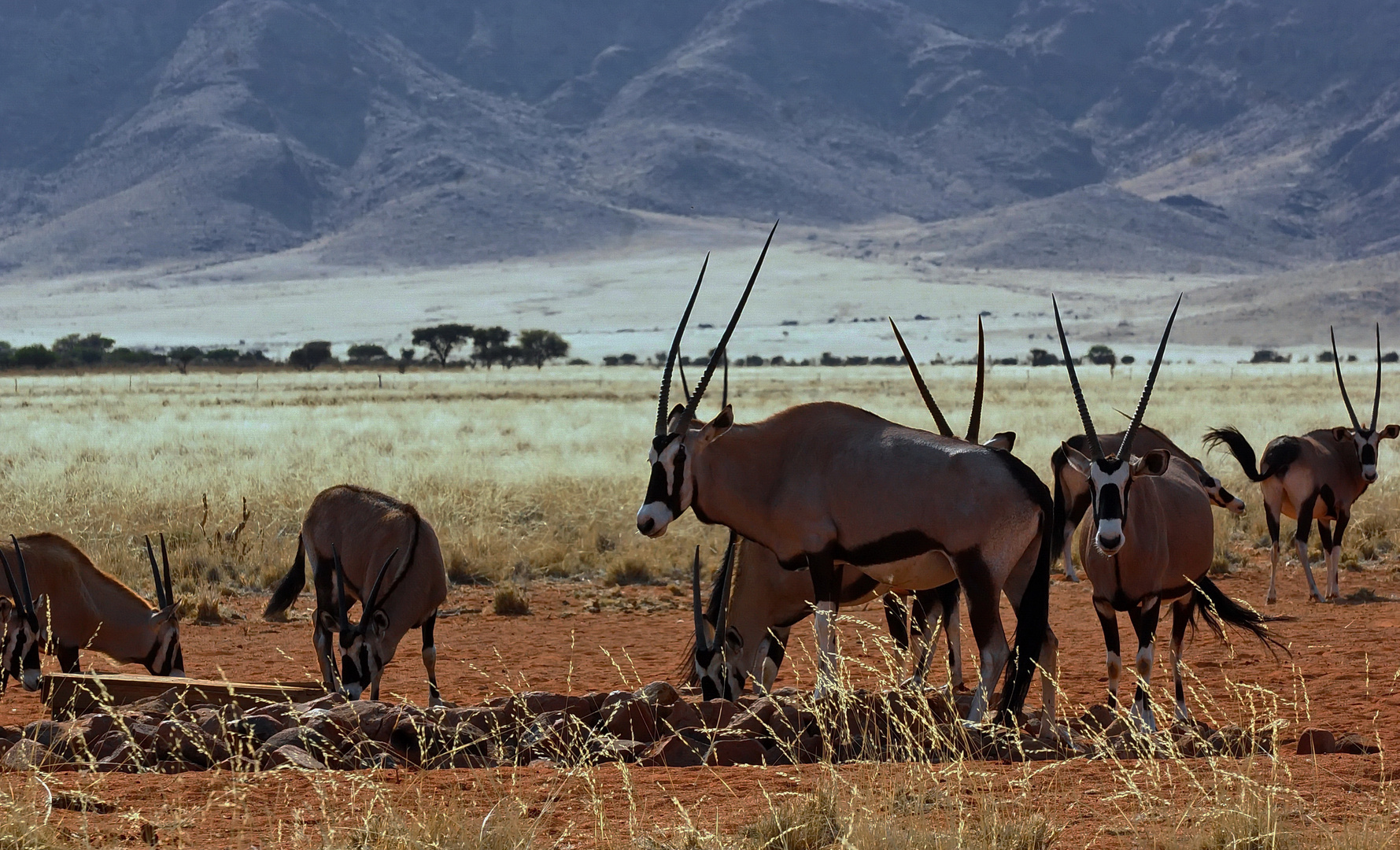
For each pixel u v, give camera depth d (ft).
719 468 115.03
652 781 87.04
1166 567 116.78
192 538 231.91
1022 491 104.37
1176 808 79.25
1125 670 141.28
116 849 71.51
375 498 147.84
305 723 98.73
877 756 90.43
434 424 479.41
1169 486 120.67
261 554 224.12
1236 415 497.05
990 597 104.37
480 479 291.99
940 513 105.40
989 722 95.96
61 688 120.57
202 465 321.93
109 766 93.30
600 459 337.52
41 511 242.78
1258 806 75.00
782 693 122.31
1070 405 593.83
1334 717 114.11
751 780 86.48
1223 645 156.46
